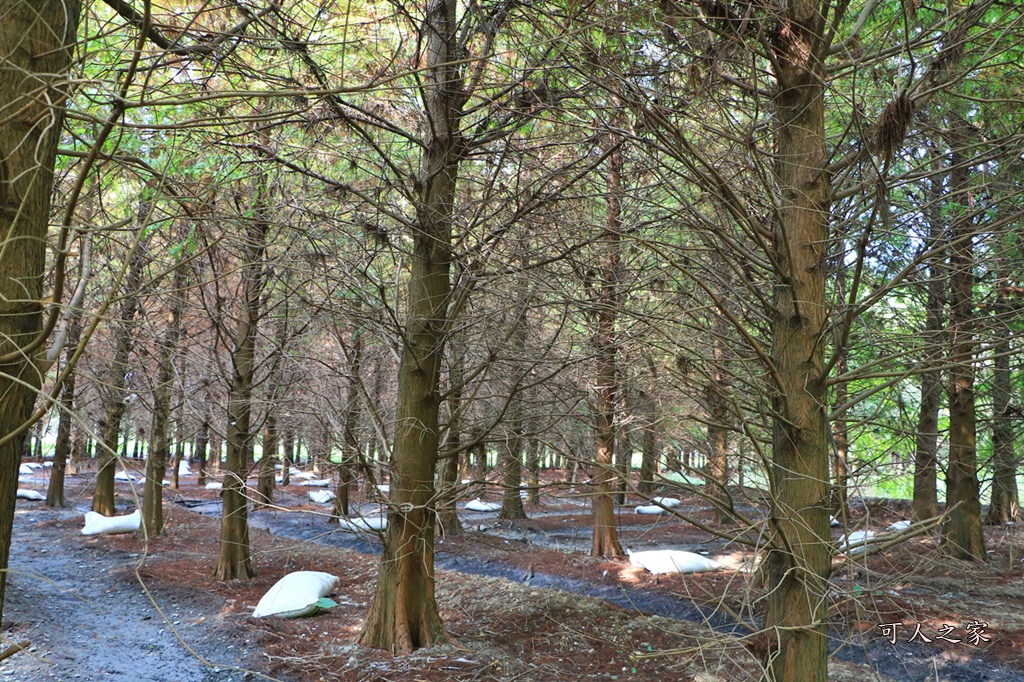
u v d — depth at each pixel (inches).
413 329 287.3
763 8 148.5
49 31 96.3
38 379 96.7
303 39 208.4
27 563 445.7
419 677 253.1
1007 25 142.1
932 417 367.6
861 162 161.9
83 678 261.1
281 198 259.9
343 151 264.7
